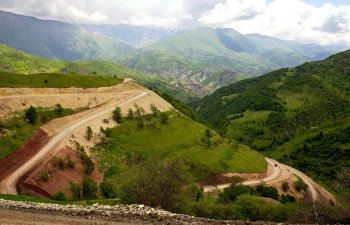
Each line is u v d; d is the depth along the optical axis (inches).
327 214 2137.1
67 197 3506.4
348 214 2087.8
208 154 6392.7
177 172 2258.9
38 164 3821.4
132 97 7504.9
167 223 1187.9
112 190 3671.3
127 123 6245.1
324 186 7544.3
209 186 5511.8
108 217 1232.2
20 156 3909.9
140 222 1185.4
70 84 6845.5
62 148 4365.2
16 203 1413.6
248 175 6353.3
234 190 4478.3
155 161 2380.7
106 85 7746.1
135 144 5659.5
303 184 6638.8
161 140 6181.1
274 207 2839.6
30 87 5885.8
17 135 4220.0
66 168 4050.2
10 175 3481.8
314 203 2285.9
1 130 4099.4
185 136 6761.8
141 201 2144.4
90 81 7504.9
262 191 5492.1
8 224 1104.2
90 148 4997.5
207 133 7342.5
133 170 2293.3
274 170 7298.2
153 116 7101.4
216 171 5905.5
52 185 3565.5
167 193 2185.0
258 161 7431.1
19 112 4734.3
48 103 5506.9
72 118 5605.3
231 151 7160.4
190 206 2487.7
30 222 1135.6
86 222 1154.7
